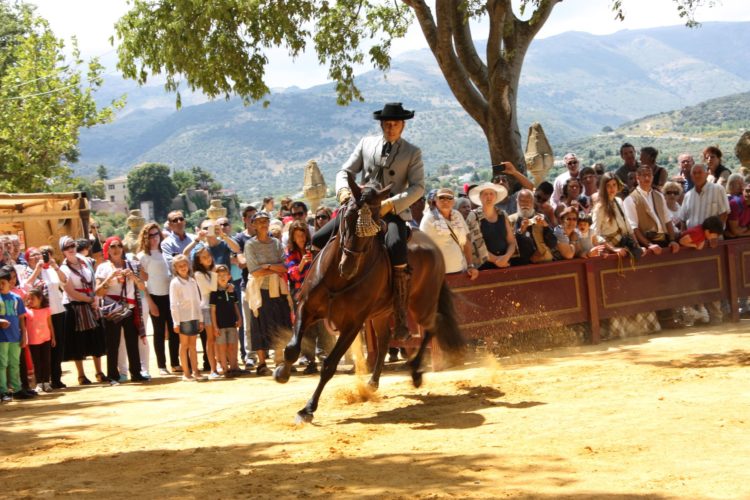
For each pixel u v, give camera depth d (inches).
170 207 6245.1
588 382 377.1
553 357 475.5
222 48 732.7
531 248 506.6
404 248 351.9
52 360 488.1
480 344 487.2
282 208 655.1
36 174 1473.9
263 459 271.1
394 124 366.6
